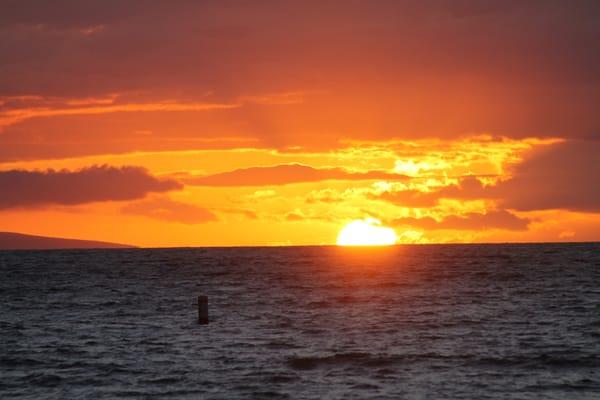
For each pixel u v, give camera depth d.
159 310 114.38
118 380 61.47
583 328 86.94
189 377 62.06
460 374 61.94
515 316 99.88
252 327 91.94
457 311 107.00
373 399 54.12
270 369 64.75
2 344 80.12
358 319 98.62
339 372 63.22
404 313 105.19
